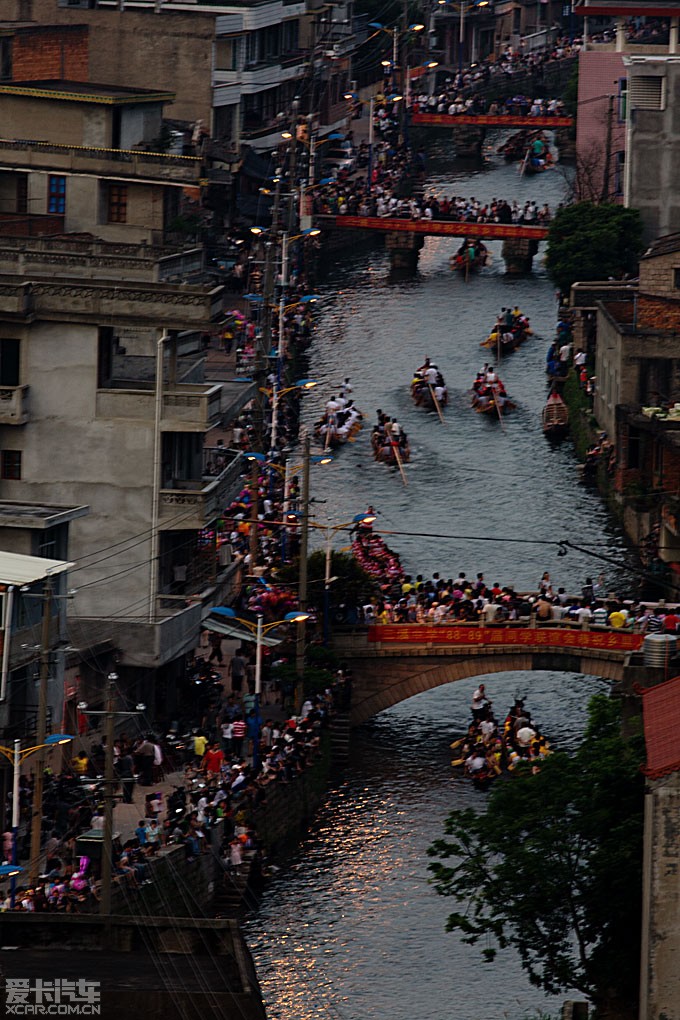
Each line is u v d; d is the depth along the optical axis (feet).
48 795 583.99
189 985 373.61
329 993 558.97
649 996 428.97
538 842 485.97
